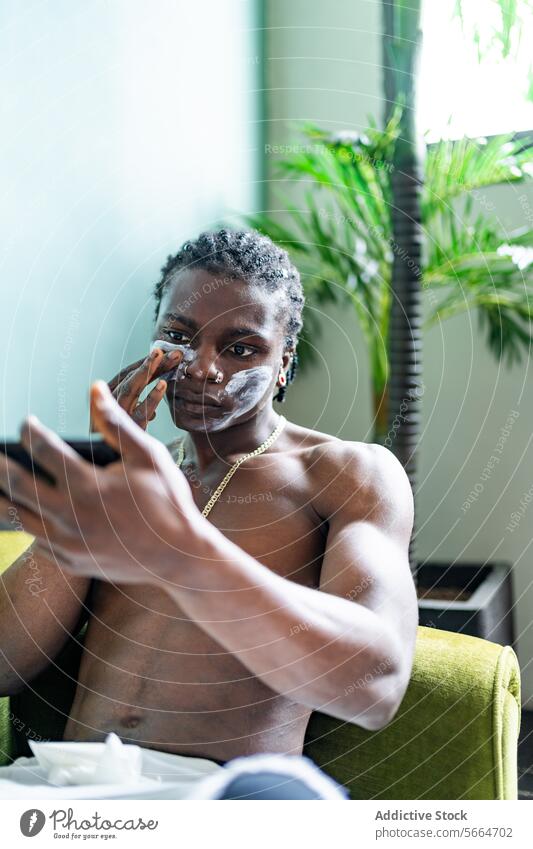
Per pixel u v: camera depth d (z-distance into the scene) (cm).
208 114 182
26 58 131
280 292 84
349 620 60
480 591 171
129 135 156
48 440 44
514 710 76
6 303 129
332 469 80
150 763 73
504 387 195
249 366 82
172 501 47
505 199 189
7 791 71
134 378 81
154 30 163
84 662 82
